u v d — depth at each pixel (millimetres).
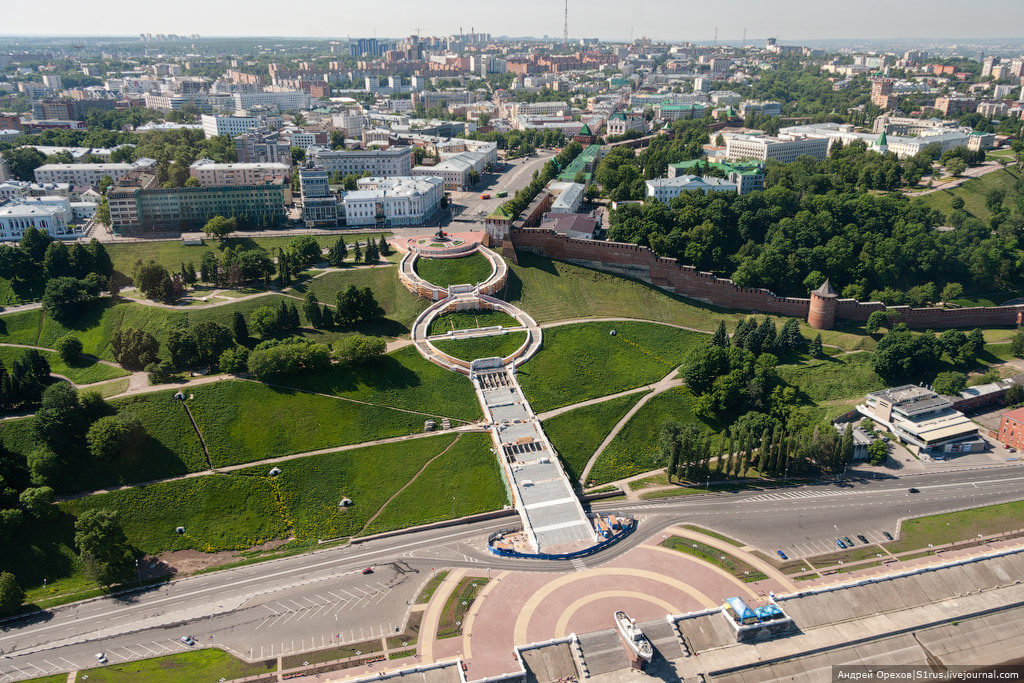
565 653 198125
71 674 192375
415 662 196125
